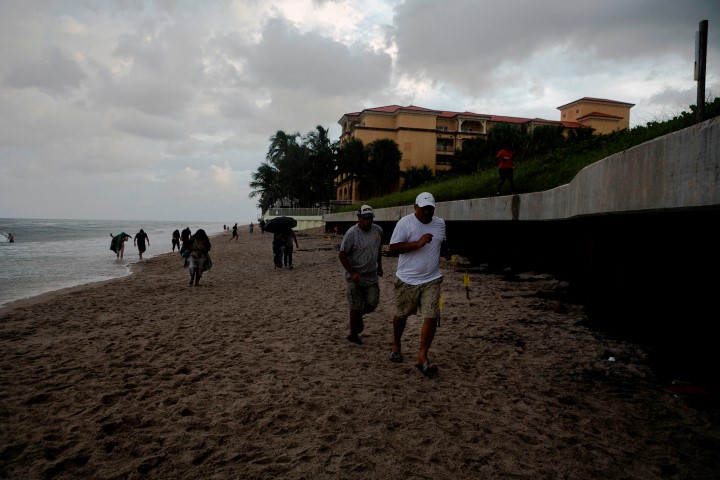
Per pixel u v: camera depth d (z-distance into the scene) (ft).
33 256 78.64
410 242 14.66
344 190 237.86
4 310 28.40
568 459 9.80
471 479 9.03
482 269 44.04
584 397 13.19
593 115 214.28
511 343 18.80
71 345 19.58
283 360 16.98
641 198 15.99
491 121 229.04
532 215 34.24
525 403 12.82
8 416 12.07
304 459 9.76
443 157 221.66
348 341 19.49
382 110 220.23
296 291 34.45
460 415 12.00
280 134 210.79
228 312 26.66
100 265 62.28
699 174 12.62
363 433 10.97
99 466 9.49
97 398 13.29
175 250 96.68
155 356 17.72
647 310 18.74
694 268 16.26
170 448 10.24
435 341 19.22
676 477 9.10
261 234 189.06
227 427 11.35
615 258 20.83
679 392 13.26
